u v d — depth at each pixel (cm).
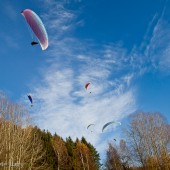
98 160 7188
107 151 6756
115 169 6303
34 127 4447
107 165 6881
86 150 6744
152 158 5019
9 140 3444
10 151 3381
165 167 4806
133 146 5303
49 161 5238
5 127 3612
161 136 5106
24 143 3772
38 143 4475
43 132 5912
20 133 3750
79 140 7494
